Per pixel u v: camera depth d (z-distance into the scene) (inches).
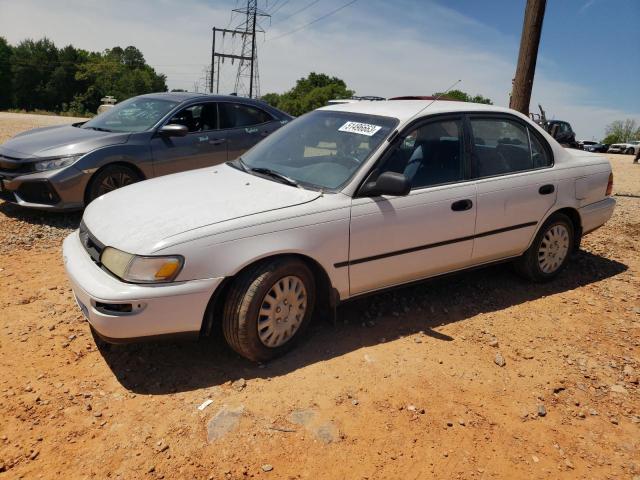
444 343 147.0
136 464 97.3
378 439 107.3
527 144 181.0
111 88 3570.4
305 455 101.7
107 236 125.0
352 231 136.3
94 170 240.4
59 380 121.4
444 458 103.8
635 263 225.6
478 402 122.0
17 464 96.2
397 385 125.4
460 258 162.9
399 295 175.6
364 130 153.9
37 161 234.7
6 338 137.3
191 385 121.6
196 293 116.5
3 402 112.6
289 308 130.7
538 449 108.6
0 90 3444.9
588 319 168.6
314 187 141.7
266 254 123.1
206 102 285.4
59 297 162.7
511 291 186.4
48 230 231.0
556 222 186.7
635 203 365.7
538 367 138.9
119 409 112.4
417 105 163.6
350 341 144.2
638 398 128.3
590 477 101.9
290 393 119.6
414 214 147.0
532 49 328.5
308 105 2955.2
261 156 167.8
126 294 112.0
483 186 162.6
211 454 100.4
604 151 1609.3
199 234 117.6
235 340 124.8
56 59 3609.7
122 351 134.3
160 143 261.7
